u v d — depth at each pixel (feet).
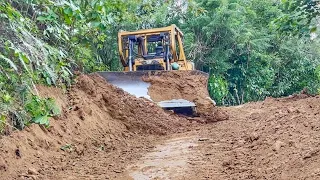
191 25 65.92
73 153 19.15
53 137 19.39
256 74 70.85
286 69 74.59
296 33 23.44
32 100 19.30
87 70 33.99
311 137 16.17
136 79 34.17
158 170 16.10
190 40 64.64
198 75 35.65
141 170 16.21
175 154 19.07
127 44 41.65
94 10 17.53
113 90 30.40
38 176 14.93
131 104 29.50
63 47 26.91
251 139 19.72
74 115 22.80
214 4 65.57
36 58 19.15
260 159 15.93
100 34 32.94
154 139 24.88
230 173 14.83
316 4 22.11
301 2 22.45
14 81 18.65
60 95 23.93
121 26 49.85
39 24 23.26
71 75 27.22
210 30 65.36
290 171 13.26
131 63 40.47
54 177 14.99
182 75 35.09
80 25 27.12
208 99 34.04
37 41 18.97
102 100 27.78
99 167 16.76
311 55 74.18
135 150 20.81
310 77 74.13
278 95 73.92
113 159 18.40
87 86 27.58
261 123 23.48
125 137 25.12
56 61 23.47
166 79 34.55
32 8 20.49
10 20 16.85
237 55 69.72
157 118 29.43
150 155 19.21
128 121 27.48
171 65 40.19
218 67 67.31
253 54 68.64
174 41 40.40
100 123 24.68
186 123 31.04
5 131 17.17
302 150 14.92
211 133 25.02
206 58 66.80
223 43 67.41
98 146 21.42
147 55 41.01
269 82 71.61
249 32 66.54
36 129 18.56
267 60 69.87
